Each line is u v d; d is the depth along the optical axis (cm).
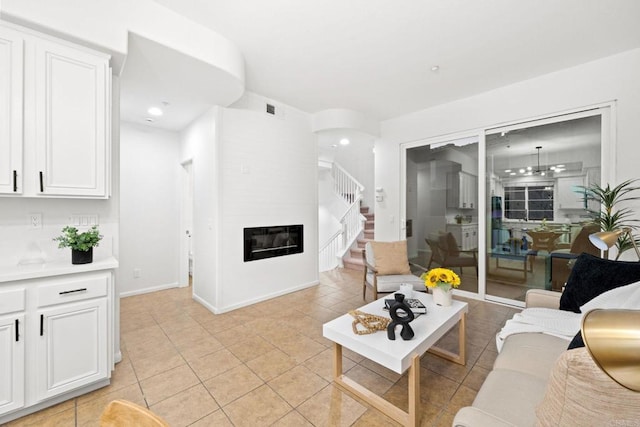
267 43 251
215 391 186
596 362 34
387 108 410
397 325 187
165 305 353
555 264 311
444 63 286
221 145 327
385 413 165
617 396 53
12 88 161
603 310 38
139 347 245
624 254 266
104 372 186
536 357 146
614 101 270
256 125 361
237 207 342
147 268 410
